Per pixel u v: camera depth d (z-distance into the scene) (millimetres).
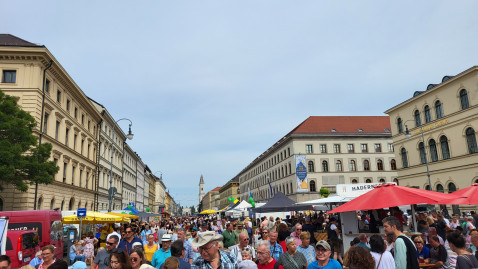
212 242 4738
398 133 51438
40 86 30797
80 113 43312
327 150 70812
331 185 69000
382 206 9453
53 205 34312
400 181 50750
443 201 9883
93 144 50062
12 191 27969
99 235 24750
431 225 13586
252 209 23031
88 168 47094
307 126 73312
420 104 46781
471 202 10992
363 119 78938
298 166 67312
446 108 42000
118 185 67688
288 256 6684
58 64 33156
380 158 71688
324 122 75562
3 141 22734
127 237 10539
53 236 14227
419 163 46688
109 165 59688
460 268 5727
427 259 8797
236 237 12789
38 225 13414
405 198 9609
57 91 35531
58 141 34938
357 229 14664
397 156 51719
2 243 9109
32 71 30328
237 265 5223
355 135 71625
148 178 121875
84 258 15742
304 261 6703
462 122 39406
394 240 6504
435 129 43656
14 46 29672
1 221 9328
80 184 43844
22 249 11461
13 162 22875
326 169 69938
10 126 22984
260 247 6730
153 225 27719
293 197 69000
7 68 30172
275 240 8453
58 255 14805
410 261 5941
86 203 46062
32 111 29547
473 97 38031
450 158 40875
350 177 70125
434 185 43688
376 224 15656
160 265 8078
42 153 25422
